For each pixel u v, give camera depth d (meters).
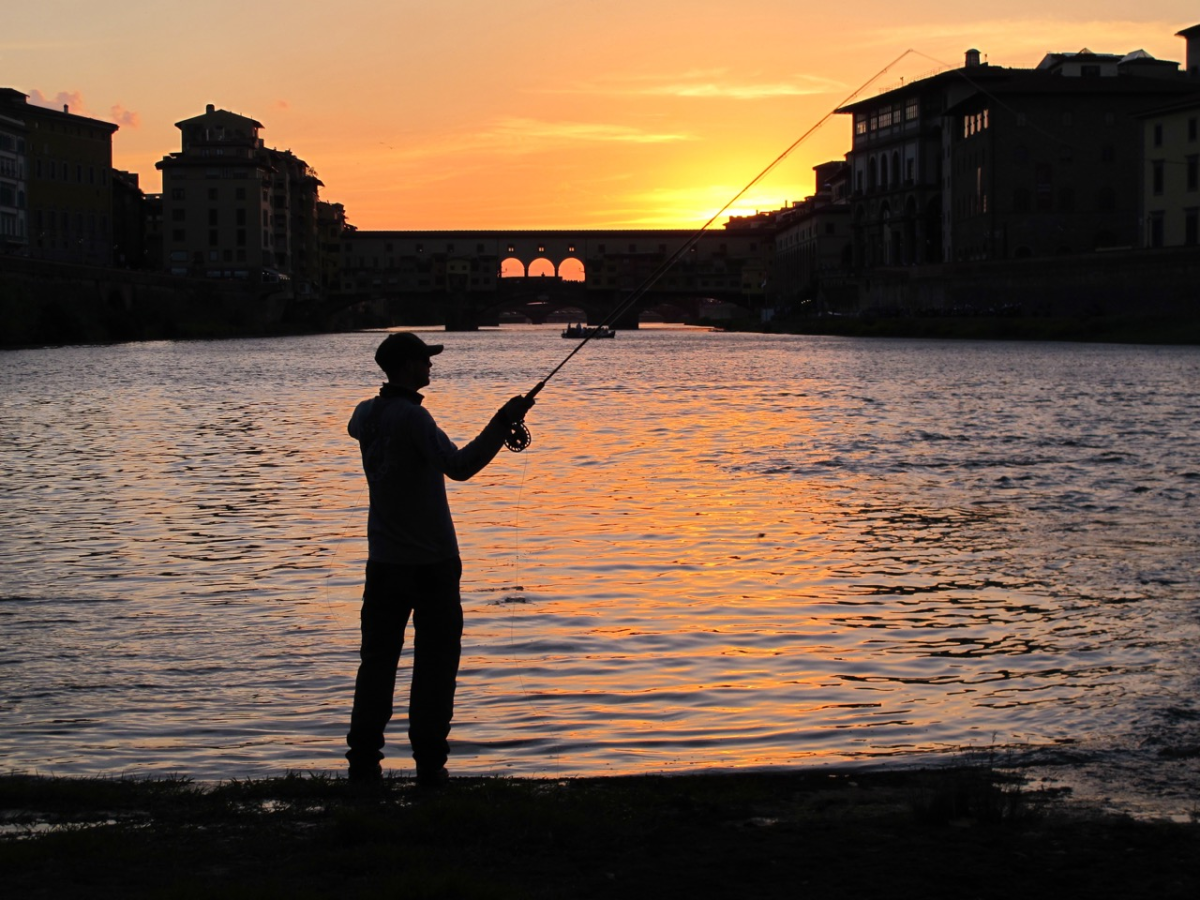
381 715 9.21
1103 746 10.49
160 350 113.44
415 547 8.93
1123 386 59.44
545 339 172.50
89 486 28.86
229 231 193.12
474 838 7.72
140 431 42.41
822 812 8.50
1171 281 110.12
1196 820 8.34
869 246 189.50
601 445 37.38
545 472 30.91
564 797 8.74
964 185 156.50
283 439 39.56
